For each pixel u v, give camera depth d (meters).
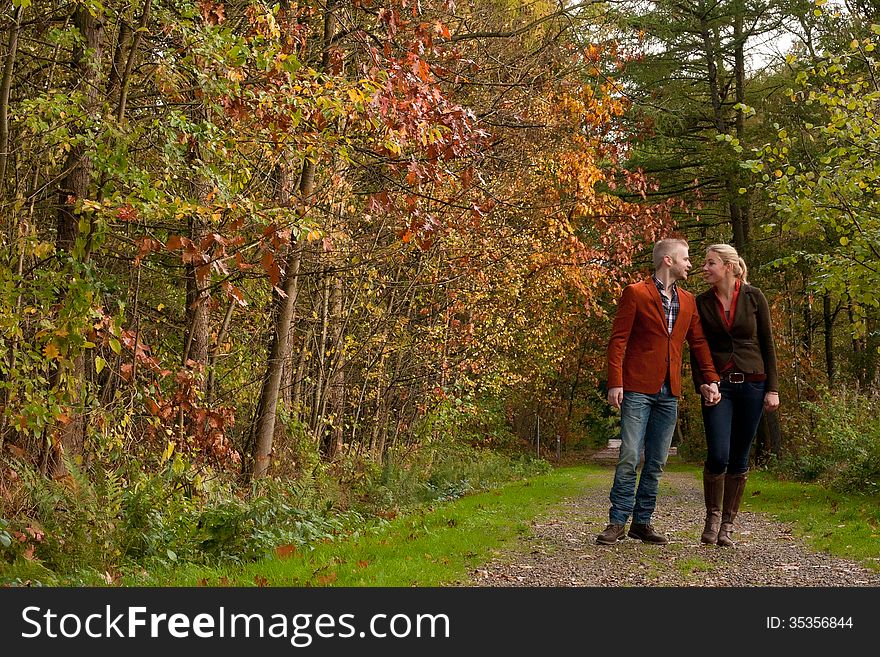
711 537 9.10
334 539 10.46
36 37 10.95
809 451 24.80
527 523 11.70
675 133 30.67
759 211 30.98
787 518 12.64
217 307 13.28
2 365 9.34
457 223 17.62
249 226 10.21
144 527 9.14
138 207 9.01
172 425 11.43
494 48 17.42
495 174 18.52
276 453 15.90
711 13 29.38
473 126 12.25
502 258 20.22
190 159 10.80
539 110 16.91
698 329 9.06
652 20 28.16
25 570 7.52
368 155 12.68
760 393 9.02
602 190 30.53
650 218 22.05
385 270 21.20
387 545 9.20
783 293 32.91
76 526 8.33
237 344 16.66
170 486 10.51
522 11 18.16
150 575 8.11
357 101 10.24
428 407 25.39
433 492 18.20
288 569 7.97
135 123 10.51
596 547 8.97
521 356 32.66
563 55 16.94
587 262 22.30
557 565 7.98
